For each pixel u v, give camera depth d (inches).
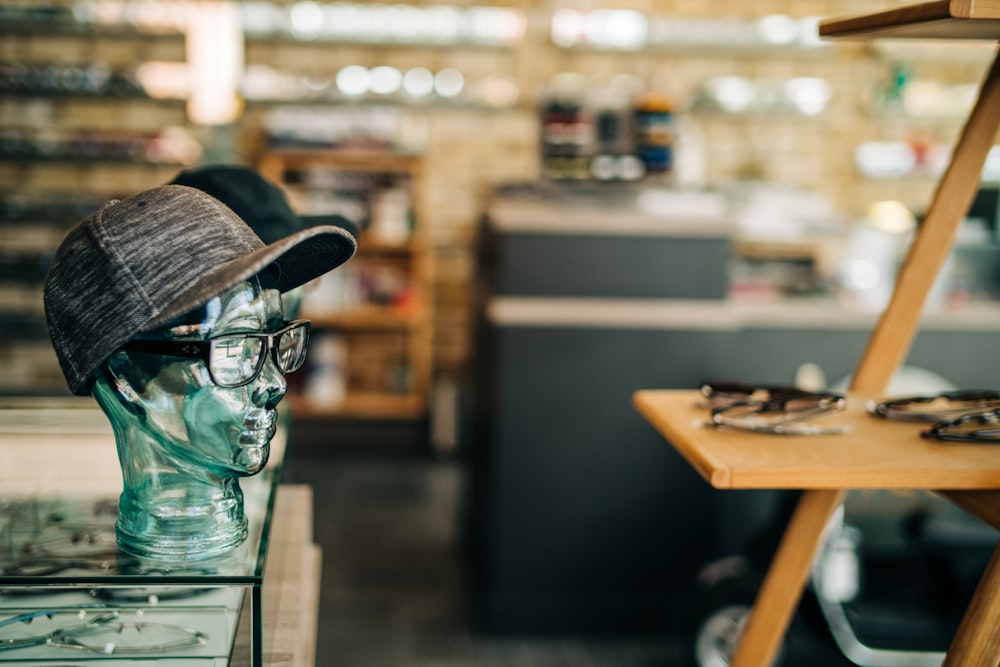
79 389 43.1
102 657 43.2
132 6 214.7
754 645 58.9
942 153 230.4
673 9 230.2
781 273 183.8
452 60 227.3
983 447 48.6
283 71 223.9
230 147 220.1
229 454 44.6
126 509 46.3
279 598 59.4
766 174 238.2
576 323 127.0
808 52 228.8
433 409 216.4
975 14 43.4
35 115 216.1
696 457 47.4
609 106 165.6
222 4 215.9
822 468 44.6
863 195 240.8
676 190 169.5
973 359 151.8
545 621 129.7
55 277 43.2
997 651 44.6
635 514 129.7
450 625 131.9
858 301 159.8
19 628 42.6
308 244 48.0
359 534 166.1
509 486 128.3
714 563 131.3
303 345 49.9
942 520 116.2
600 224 125.6
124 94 215.0
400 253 232.2
